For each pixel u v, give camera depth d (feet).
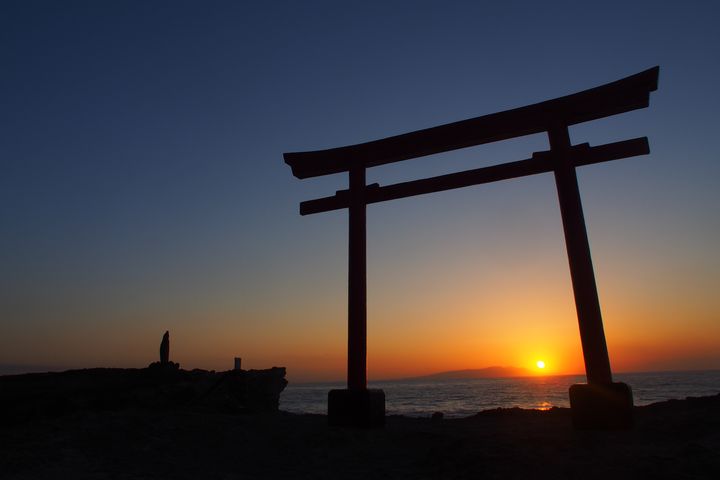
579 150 30.99
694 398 41.55
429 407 194.49
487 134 34.32
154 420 33.35
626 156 29.84
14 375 57.31
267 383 61.52
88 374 58.90
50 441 28.07
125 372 60.18
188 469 23.93
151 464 24.64
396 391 453.99
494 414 45.60
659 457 20.21
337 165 39.22
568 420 34.86
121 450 26.84
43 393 47.73
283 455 26.58
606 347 27.32
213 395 53.16
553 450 23.04
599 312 27.71
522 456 22.04
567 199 30.09
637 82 30.32
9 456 25.04
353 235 36.40
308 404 243.81
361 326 34.45
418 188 35.45
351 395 32.96
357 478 22.24
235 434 30.50
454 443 25.82
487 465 21.30
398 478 22.04
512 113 33.65
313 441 28.86
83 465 24.30
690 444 21.20
